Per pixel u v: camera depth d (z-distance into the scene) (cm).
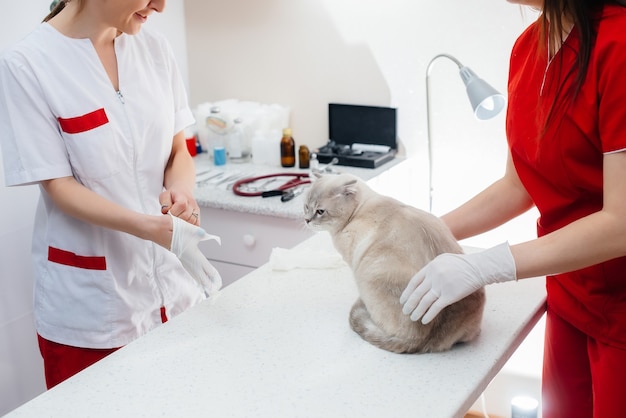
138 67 169
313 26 276
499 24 246
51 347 174
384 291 125
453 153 268
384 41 266
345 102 280
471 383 116
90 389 116
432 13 255
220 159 281
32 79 151
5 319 234
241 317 138
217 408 110
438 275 120
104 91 161
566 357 146
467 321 125
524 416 236
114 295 170
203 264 144
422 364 122
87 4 153
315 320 137
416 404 110
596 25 118
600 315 134
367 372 119
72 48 157
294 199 242
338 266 160
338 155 268
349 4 267
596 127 121
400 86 269
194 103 311
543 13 122
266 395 113
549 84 126
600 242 116
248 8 285
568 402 149
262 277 156
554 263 119
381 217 133
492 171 263
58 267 168
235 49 293
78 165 159
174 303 185
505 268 120
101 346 172
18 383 243
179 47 300
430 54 260
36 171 151
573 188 131
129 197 170
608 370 133
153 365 122
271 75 290
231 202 241
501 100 193
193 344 129
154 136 171
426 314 121
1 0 220
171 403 112
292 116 293
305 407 110
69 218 164
